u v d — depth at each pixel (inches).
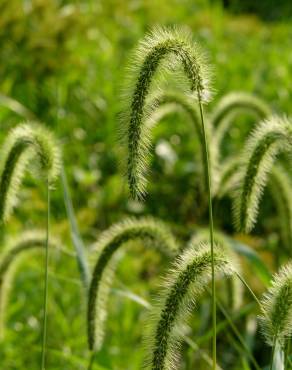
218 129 211.8
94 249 156.7
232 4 778.2
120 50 508.4
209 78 121.6
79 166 376.5
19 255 173.6
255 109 212.4
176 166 378.6
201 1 678.5
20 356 236.7
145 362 120.0
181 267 121.8
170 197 372.5
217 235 176.1
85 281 163.8
